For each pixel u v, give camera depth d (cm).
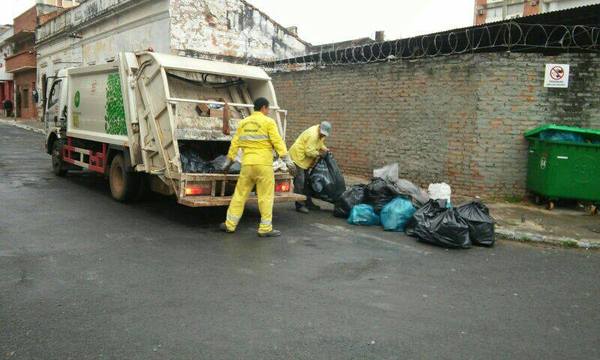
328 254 624
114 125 899
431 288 514
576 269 600
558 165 863
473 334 407
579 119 956
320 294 484
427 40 1091
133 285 492
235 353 361
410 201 786
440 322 429
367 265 584
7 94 4528
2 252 584
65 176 1184
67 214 791
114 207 859
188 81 841
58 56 2961
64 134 1147
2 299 448
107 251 604
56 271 526
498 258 638
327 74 1279
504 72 952
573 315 455
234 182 765
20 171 1228
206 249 627
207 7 1847
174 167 739
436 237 677
